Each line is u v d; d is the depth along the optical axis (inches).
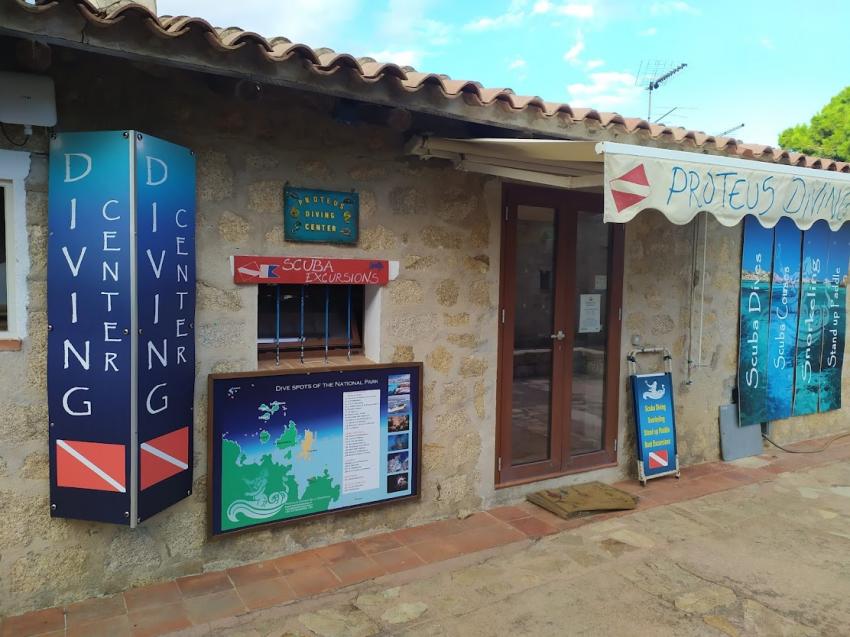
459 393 168.2
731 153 184.7
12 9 89.1
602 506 175.6
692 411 221.9
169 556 131.2
